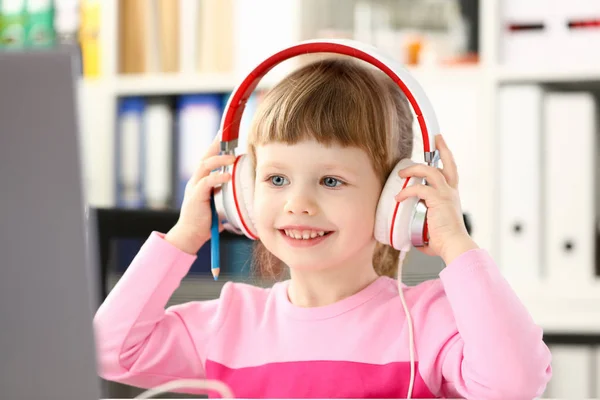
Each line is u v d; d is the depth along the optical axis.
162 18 2.73
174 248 1.26
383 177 1.21
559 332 2.55
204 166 1.25
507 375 1.04
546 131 2.50
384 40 2.70
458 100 2.59
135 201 2.69
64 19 2.74
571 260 2.52
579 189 2.49
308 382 1.21
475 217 2.58
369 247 1.28
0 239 0.67
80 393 0.70
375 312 1.25
